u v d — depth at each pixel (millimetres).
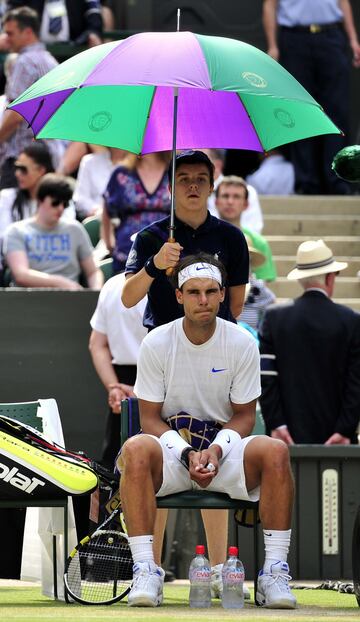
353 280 41000
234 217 33688
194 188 22109
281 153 46219
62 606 20750
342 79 44344
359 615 19375
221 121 22859
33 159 36281
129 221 31375
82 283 33719
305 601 22438
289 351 29781
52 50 45188
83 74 20719
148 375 21031
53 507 21953
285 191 45344
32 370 30531
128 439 20547
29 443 21250
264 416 29953
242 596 20719
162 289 22328
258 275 34094
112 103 22703
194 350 20922
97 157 39531
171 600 22250
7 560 23656
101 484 21969
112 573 21281
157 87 22781
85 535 22391
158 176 31406
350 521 29094
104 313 27125
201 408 21203
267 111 22594
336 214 44000
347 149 20266
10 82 40094
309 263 30000
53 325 30562
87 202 39438
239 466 20469
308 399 29781
